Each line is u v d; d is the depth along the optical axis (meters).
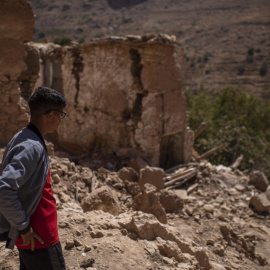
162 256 3.51
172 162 11.57
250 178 10.33
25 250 2.03
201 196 8.86
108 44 10.01
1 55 6.16
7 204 1.73
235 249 6.29
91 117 10.93
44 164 1.97
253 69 112.00
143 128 9.77
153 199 6.17
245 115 23.88
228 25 161.25
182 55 10.92
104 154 10.08
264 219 8.07
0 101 6.24
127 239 3.65
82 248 3.34
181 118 10.95
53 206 2.09
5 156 1.97
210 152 12.75
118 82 10.06
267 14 167.88
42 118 2.02
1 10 6.06
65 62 11.80
